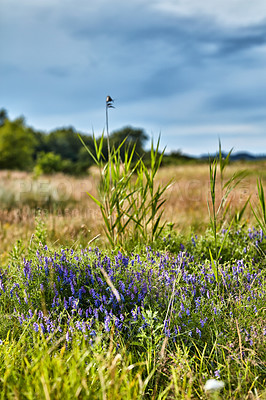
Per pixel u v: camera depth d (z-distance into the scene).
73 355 2.37
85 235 5.46
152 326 2.64
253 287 3.39
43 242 4.63
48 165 23.66
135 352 2.68
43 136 61.81
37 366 2.18
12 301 3.27
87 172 22.94
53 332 2.62
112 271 3.33
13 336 2.83
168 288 3.22
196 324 2.86
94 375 2.21
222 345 2.54
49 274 3.42
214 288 3.47
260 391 2.29
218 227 5.09
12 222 7.30
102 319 2.98
